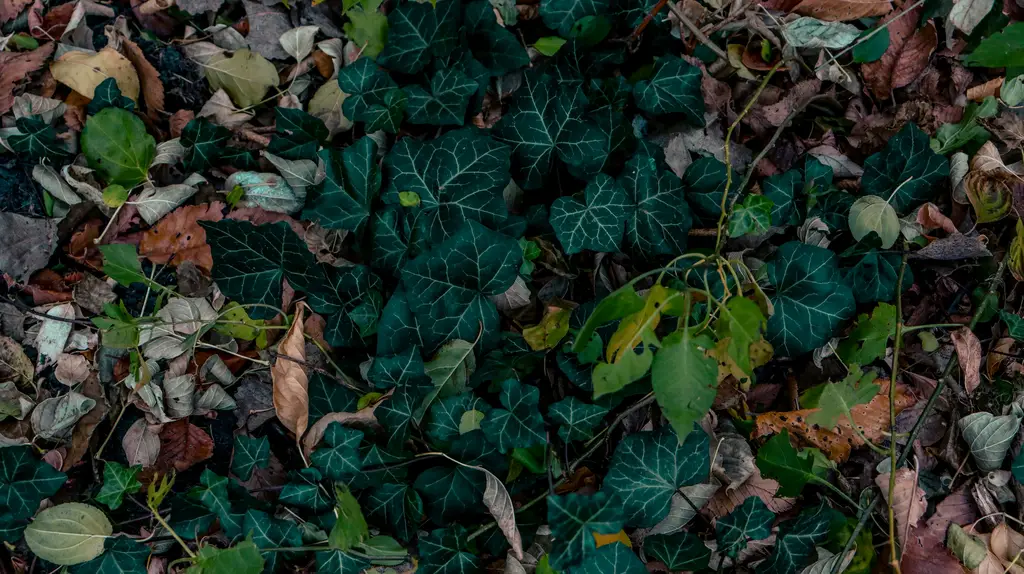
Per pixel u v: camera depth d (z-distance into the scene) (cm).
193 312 197
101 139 194
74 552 173
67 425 187
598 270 204
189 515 179
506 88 220
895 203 207
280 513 184
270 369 197
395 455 183
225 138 206
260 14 219
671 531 192
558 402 184
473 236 182
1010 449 192
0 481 175
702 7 222
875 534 188
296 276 194
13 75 203
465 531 181
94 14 215
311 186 200
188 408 193
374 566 181
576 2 213
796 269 190
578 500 162
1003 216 202
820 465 191
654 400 196
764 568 183
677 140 218
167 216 202
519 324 205
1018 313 202
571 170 204
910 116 220
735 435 197
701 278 196
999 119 209
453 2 209
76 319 192
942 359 204
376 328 195
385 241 196
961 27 219
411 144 198
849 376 178
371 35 215
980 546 184
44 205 196
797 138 222
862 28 223
